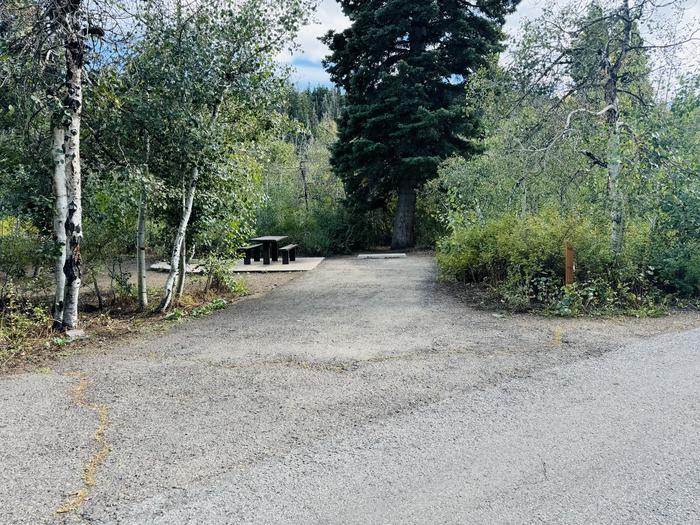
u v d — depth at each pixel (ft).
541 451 9.66
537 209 32.96
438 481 8.67
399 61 53.01
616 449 9.68
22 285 23.62
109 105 22.22
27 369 15.88
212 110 24.76
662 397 12.27
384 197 62.75
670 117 26.30
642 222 27.27
